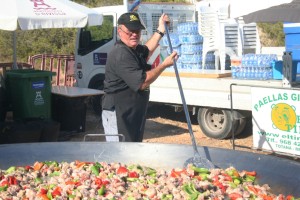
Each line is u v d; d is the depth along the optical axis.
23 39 20.75
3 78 9.55
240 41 10.59
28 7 8.91
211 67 10.44
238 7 6.79
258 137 7.03
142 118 4.73
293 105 6.57
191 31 10.27
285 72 7.84
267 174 3.28
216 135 9.16
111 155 3.76
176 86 9.46
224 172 3.33
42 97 9.52
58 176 3.38
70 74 14.16
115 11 11.16
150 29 11.11
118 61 4.46
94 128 10.56
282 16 7.05
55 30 21.14
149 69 4.76
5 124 8.48
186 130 10.18
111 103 4.65
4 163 3.63
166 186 3.06
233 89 8.63
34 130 8.47
